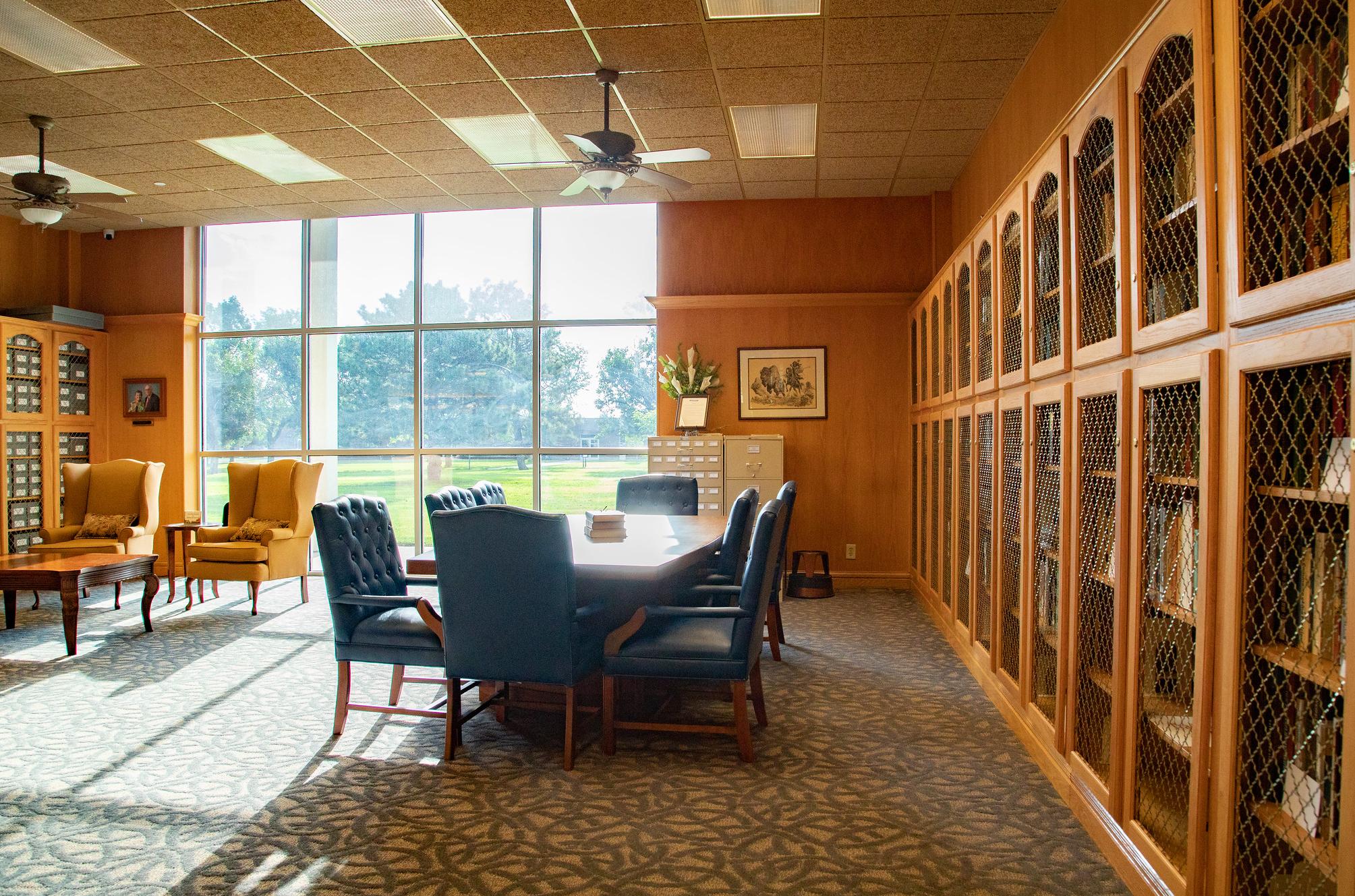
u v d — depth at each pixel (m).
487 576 2.87
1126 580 2.11
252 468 6.47
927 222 6.54
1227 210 1.60
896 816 2.54
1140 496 2.02
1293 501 1.48
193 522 6.32
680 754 3.09
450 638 2.96
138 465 6.61
